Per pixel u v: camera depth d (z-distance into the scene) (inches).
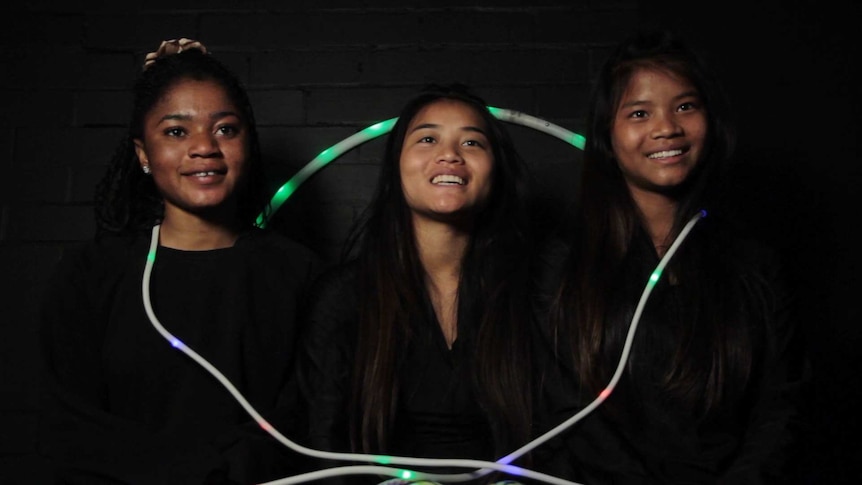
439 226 75.4
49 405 69.3
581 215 74.8
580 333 70.5
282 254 77.8
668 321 70.2
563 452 70.1
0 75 97.7
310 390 72.8
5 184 96.4
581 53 98.1
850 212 95.0
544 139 97.3
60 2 98.6
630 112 71.4
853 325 94.0
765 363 69.9
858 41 96.5
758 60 96.7
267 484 63.6
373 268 75.9
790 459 65.9
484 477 68.6
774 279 71.6
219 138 74.3
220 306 73.2
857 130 95.7
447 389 72.9
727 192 95.3
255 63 98.3
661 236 74.1
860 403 93.1
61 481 68.1
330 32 98.7
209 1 98.6
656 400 68.6
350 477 69.4
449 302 76.2
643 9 98.1
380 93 98.0
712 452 67.5
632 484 66.2
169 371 70.8
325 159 95.3
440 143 74.0
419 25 98.6
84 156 97.0
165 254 74.4
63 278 73.1
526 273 75.8
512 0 98.6
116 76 98.0
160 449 66.7
